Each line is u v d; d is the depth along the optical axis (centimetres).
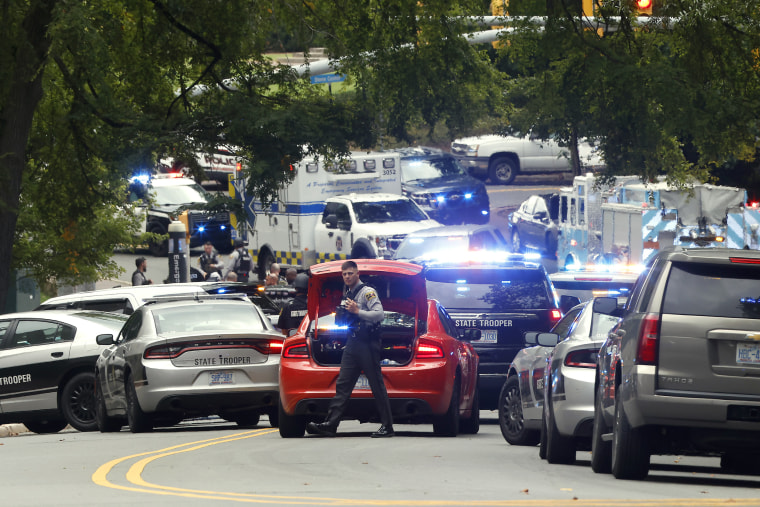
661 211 11794
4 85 8388
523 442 5512
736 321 3550
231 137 9412
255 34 9694
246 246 15400
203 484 3666
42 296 13075
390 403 5612
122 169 9319
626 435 3678
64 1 8075
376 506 3006
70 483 3791
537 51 10175
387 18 10019
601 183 10256
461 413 5988
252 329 6444
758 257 3603
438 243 11062
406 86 9969
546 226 14462
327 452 4788
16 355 7119
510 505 3028
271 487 3541
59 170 10019
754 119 9350
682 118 9306
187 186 17288
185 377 6166
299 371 5562
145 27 9712
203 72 9819
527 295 6856
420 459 4488
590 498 3212
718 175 15625
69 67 9438
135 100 10000
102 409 6719
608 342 4047
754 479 4041
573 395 4488
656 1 9950
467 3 10350
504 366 6756
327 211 14288
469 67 10281
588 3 10281
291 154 9425
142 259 11600
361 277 5866
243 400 6225
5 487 3725
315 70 10469
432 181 17175
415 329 5697
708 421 3538
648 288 3700
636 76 9431
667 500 3155
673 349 3572
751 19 9581
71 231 10456
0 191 8738
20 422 7175
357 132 9919
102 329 7175
